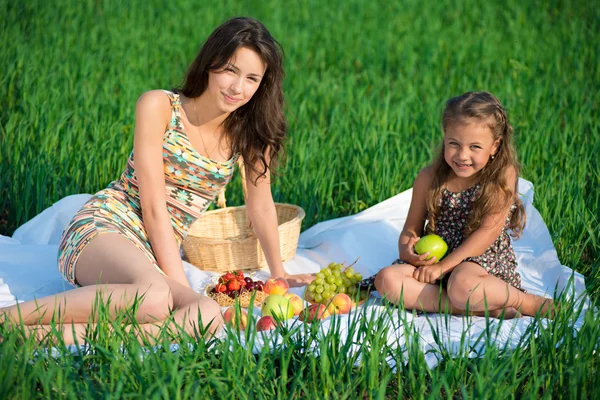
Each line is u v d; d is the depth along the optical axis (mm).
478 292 4203
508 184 4453
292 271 5230
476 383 3229
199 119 4383
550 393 3197
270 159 4676
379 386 3303
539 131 6965
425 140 7152
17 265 4961
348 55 11117
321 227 5781
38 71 8930
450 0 14953
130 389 3107
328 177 6352
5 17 11641
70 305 3701
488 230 4426
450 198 4617
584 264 5125
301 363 3369
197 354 3252
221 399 3053
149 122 4254
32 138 6754
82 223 4270
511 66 10312
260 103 4441
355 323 3525
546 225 5387
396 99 8930
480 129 4277
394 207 5883
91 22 12070
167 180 4469
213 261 5105
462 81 9555
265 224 4828
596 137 7035
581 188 5719
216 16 13258
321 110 8227
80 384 3154
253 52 4066
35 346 3426
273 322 3939
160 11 13234
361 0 14562
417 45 11617
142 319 3777
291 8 14156
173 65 10328
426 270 4449
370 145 6828
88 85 8477
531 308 4305
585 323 3525
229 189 6543
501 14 13805
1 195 6035
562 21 12438
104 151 6508
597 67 9969
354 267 5270
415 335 3467
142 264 3949
